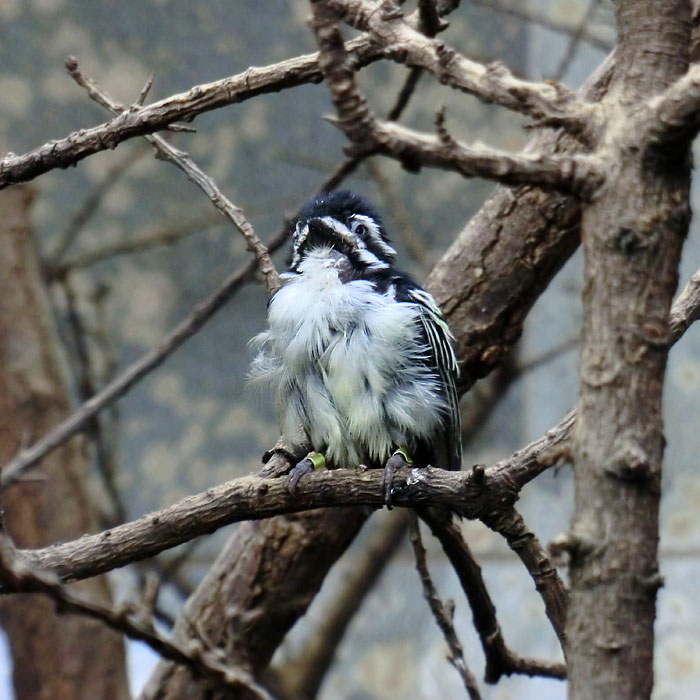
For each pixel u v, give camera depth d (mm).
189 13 18016
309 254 9203
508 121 17656
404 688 16766
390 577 17078
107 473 12711
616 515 4168
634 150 4227
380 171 14047
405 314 8539
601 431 4207
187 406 18062
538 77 17203
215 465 17969
